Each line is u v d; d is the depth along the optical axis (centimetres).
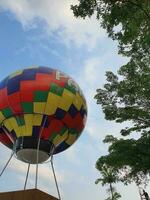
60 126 2034
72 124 2064
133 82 2662
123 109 2756
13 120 2022
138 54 2505
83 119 2128
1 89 2072
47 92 1994
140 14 1909
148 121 2748
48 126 2002
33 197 1462
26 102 1981
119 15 1839
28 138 1992
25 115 1994
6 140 2141
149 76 2641
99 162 2734
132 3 1841
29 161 2008
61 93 2022
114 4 1823
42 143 1998
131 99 2705
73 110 2053
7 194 1477
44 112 1989
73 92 2073
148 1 1859
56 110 2003
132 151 2538
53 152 2064
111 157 2636
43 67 2123
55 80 2044
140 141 2586
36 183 1866
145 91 2636
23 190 1477
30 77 2027
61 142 2092
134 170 2783
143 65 2625
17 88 2003
